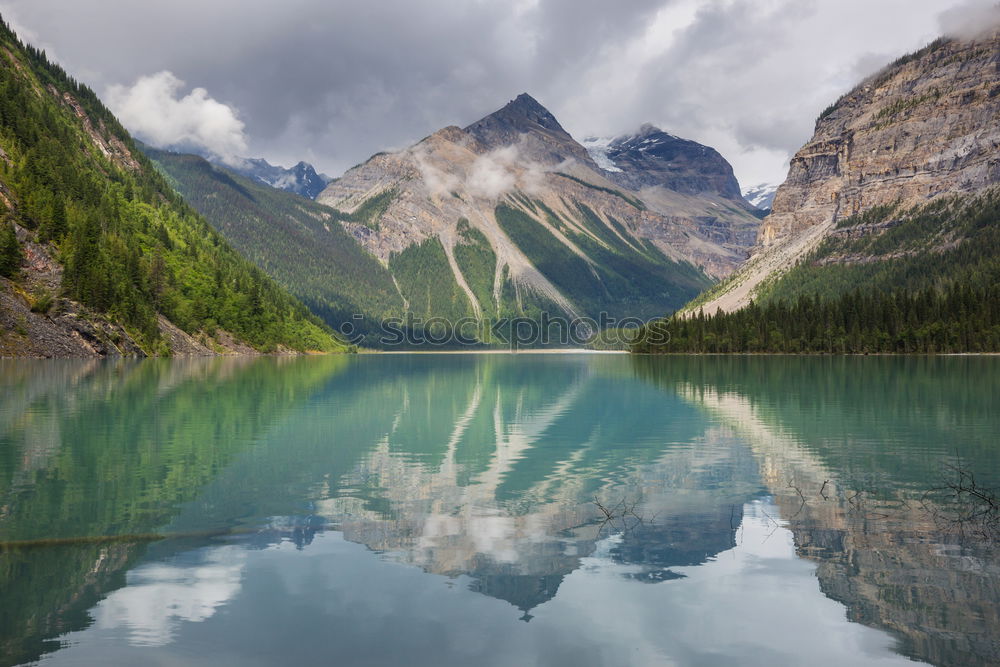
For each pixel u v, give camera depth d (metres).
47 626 13.28
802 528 20.22
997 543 18.56
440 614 14.05
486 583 15.77
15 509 22.05
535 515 21.81
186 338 171.62
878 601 14.70
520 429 42.84
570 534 19.72
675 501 23.67
